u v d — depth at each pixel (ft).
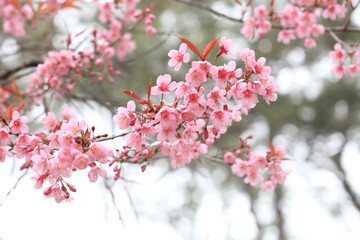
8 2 12.41
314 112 34.81
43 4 11.10
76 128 7.46
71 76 13.78
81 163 7.12
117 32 15.66
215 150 26.78
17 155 7.90
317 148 38.50
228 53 7.09
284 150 10.77
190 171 34.88
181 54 7.10
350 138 36.73
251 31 14.33
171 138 7.23
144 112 6.95
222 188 43.96
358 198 40.91
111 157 9.70
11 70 14.33
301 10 13.80
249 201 42.88
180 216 47.19
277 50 29.17
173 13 26.48
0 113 8.45
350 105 34.60
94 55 13.98
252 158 11.30
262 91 7.10
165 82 6.98
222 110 7.18
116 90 25.32
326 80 33.40
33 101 14.20
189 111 6.73
